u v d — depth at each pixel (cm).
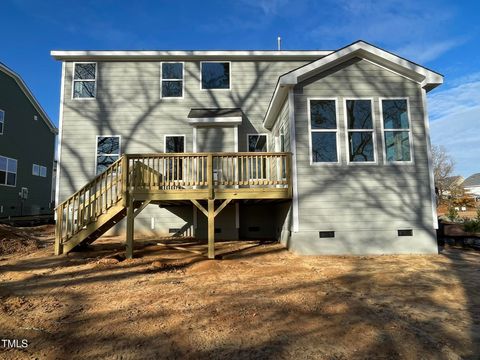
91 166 1162
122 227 1154
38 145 2267
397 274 616
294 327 369
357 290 516
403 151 835
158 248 873
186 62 1241
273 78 1252
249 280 575
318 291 509
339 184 813
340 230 803
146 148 1188
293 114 829
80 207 803
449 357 301
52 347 322
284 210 945
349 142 830
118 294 491
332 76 848
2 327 371
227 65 1253
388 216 810
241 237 1147
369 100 847
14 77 1977
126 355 306
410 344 326
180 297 477
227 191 797
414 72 830
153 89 1216
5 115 1919
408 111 845
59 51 1181
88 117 1184
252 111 1232
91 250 841
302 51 1244
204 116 1109
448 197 3562
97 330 362
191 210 1151
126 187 770
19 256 782
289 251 855
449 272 632
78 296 483
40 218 2011
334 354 305
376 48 824
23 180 2086
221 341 333
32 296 482
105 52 1190
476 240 902
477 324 378
